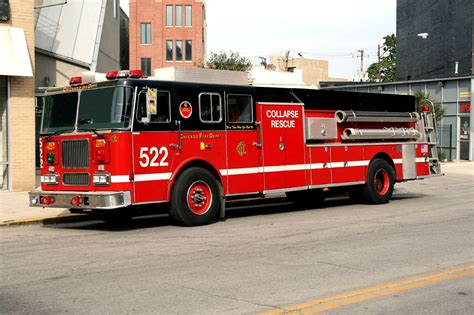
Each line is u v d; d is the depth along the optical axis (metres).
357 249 8.92
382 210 13.90
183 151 11.34
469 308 5.92
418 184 21.77
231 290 6.57
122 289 6.67
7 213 13.23
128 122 10.63
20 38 16.75
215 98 11.91
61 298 6.33
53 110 11.72
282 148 12.94
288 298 6.23
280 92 13.03
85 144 10.95
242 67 48.00
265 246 9.25
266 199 16.14
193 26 69.62
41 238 10.52
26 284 6.99
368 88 40.03
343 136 14.21
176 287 6.73
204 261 8.15
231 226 11.51
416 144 16.25
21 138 17.20
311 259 8.20
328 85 47.97
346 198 17.23
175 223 11.91
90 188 10.90
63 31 24.36
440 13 44.34
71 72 23.58
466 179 23.75
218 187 11.90
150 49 69.38
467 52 39.22
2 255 8.85
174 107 11.27
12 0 16.89
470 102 33.66
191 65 69.50
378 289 6.59
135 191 10.65
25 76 17.02
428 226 11.19
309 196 15.30
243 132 12.30
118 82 10.70
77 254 8.84
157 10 69.12
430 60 46.69
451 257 8.29
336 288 6.64
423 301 6.14
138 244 9.61
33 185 17.45
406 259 8.16
